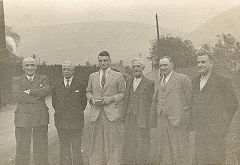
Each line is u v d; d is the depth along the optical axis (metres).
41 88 4.83
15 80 4.84
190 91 4.51
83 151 5.02
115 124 4.65
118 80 4.60
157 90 4.57
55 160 4.91
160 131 4.62
